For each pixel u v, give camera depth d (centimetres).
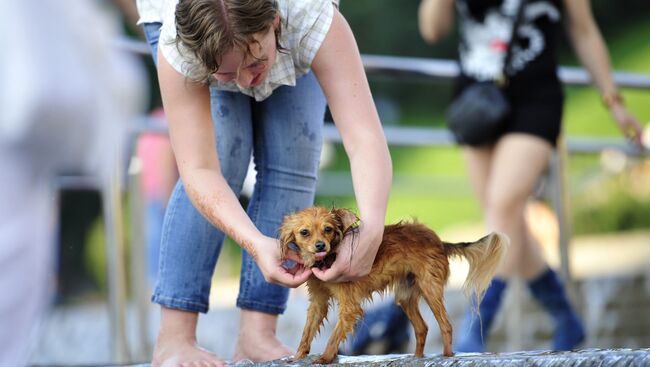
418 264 560
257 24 502
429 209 2678
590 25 979
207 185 572
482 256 581
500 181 916
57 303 1398
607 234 2164
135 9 721
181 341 652
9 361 468
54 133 469
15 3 458
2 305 463
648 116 2788
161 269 657
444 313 562
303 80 657
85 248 2023
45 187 479
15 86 457
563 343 1010
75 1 476
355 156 553
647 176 2148
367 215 536
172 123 580
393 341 989
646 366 492
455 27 3027
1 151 461
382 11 3066
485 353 575
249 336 672
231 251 2253
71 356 1295
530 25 928
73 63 471
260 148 666
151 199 1408
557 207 1101
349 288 557
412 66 1105
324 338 1217
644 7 3167
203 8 498
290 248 540
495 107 916
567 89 3041
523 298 1243
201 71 558
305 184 666
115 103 492
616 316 1329
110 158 494
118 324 932
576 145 1268
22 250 466
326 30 555
